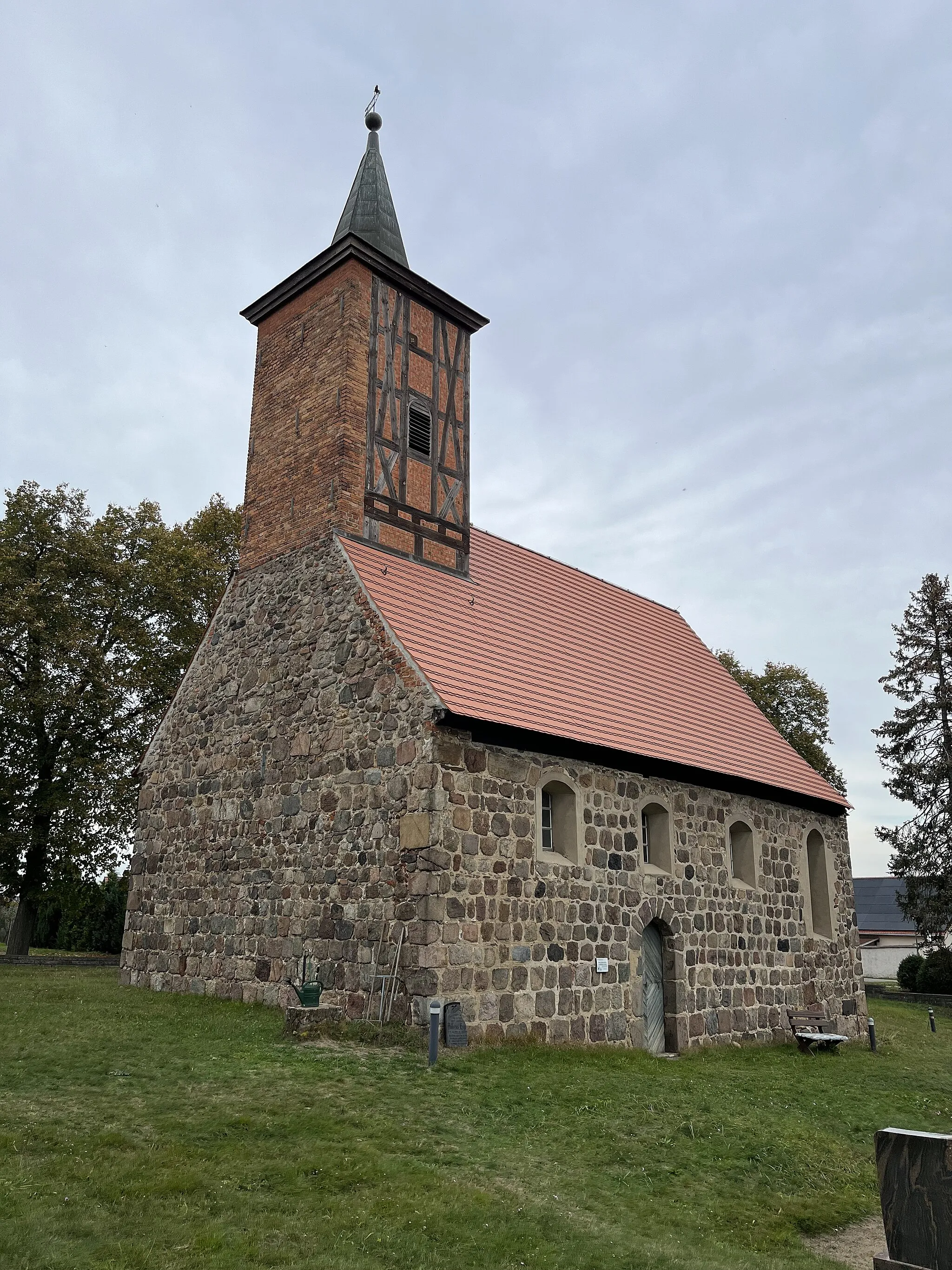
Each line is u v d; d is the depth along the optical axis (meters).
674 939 16.22
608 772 15.64
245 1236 6.26
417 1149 8.19
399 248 19.89
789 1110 11.55
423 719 13.33
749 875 18.69
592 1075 11.78
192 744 18.19
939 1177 5.44
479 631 16.55
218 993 15.95
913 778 34.66
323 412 17.31
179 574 27.98
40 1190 6.62
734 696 23.70
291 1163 7.54
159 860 18.33
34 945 37.88
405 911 12.77
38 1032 11.87
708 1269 6.46
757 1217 7.88
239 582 18.25
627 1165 8.65
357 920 13.54
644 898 15.75
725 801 18.42
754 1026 17.64
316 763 15.05
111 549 27.45
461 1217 6.86
